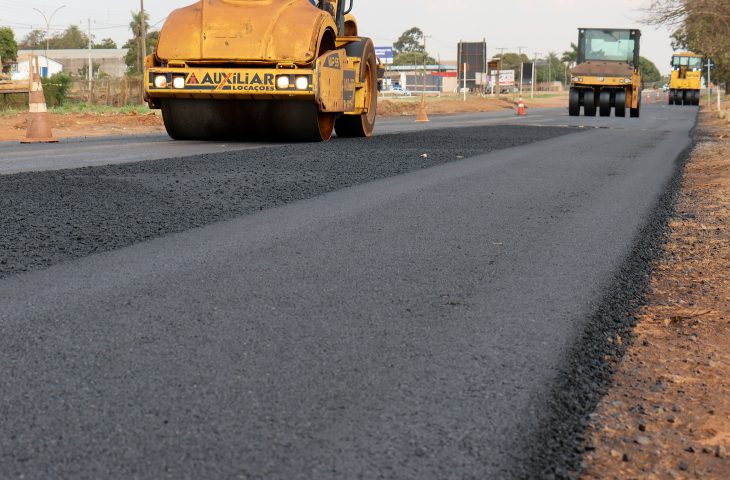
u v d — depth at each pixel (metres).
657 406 2.87
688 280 4.91
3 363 2.97
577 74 36.41
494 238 5.79
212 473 2.14
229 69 13.84
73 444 2.30
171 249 5.19
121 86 38.53
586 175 10.19
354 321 3.62
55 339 3.28
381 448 2.34
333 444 2.35
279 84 13.75
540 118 34.97
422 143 15.21
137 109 33.06
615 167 11.38
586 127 24.25
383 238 5.68
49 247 5.18
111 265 4.71
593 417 2.69
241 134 14.98
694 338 3.76
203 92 13.95
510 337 3.49
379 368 3.01
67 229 5.77
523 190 8.48
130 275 4.46
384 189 8.32
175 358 3.05
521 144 15.52
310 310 3.79
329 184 8.59
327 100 14.38
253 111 14.48
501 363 3.14
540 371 3.08
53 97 34.75
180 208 6.82
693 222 7.03
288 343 3.28
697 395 3.03
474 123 28.14
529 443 2.43
